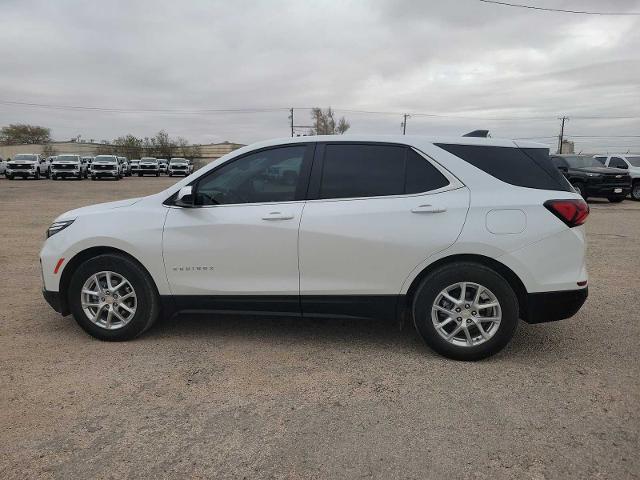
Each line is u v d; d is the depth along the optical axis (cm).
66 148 8512
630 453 288
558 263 397
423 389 364
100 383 373
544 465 277
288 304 425
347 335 471
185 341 455
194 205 433
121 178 4128
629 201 2061
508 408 337
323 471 273
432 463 280
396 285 410
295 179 427
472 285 400
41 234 1098
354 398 352
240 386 370
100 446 296
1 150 8019
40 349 434
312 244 412
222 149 8806
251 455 288
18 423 319
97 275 443
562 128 7456
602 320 515
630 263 789
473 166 411
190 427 316
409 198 409
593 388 365
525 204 397
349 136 431
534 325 500
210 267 429
